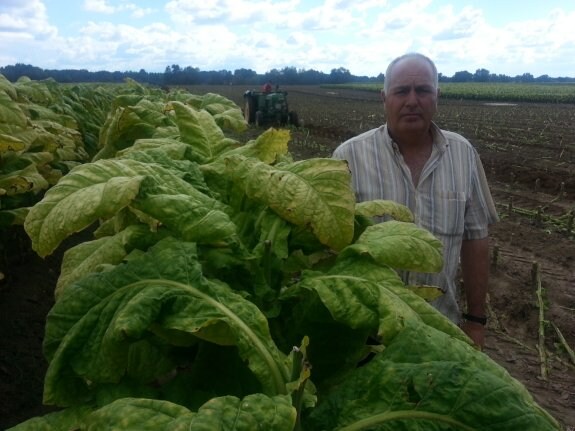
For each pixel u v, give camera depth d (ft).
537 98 181.88
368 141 11.99
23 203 21.42
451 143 11.85
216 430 3.98
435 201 11.58
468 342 5.91
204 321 5.19
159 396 5.73
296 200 6.41
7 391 14.93
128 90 43.34
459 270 24.90
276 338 6.43
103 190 5.86
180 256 5.80
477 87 273.33
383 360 5.24
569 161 53.06
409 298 6.02
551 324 20.85
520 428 4.60
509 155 57.88
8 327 18.19
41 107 28.30
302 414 5.21
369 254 6.41
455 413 4.75
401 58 11.62
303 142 71.92
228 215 6.82
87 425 4.42
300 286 6.20
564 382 17.56
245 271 6.40
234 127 16.57
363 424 4.83
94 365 5.20
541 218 33.60
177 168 7.43
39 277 22.80
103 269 6.52
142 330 5.08
